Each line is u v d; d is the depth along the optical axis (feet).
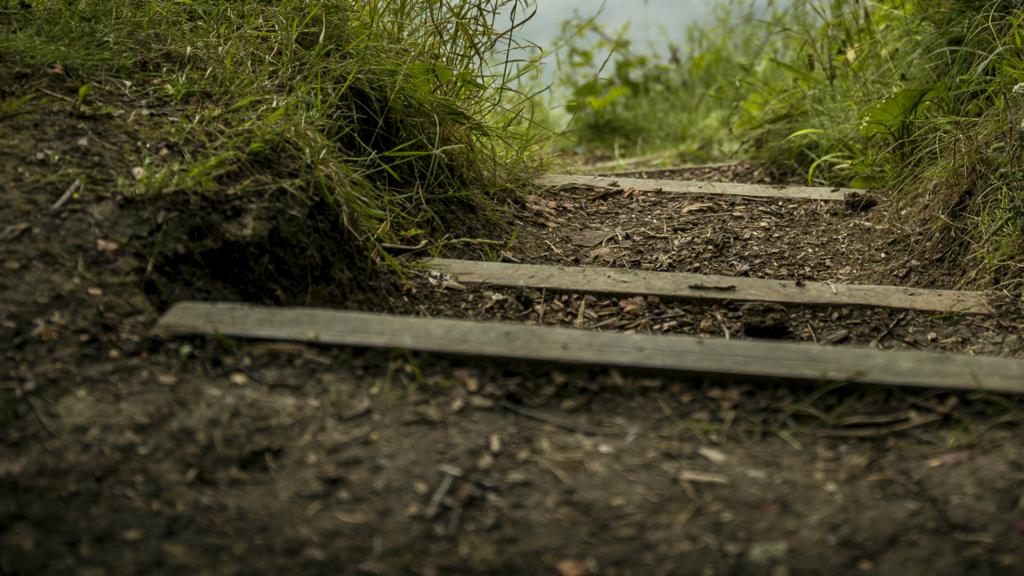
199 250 8.62
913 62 12.26
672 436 7.75
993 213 10.18
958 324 9.33
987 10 11.57
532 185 11.76
